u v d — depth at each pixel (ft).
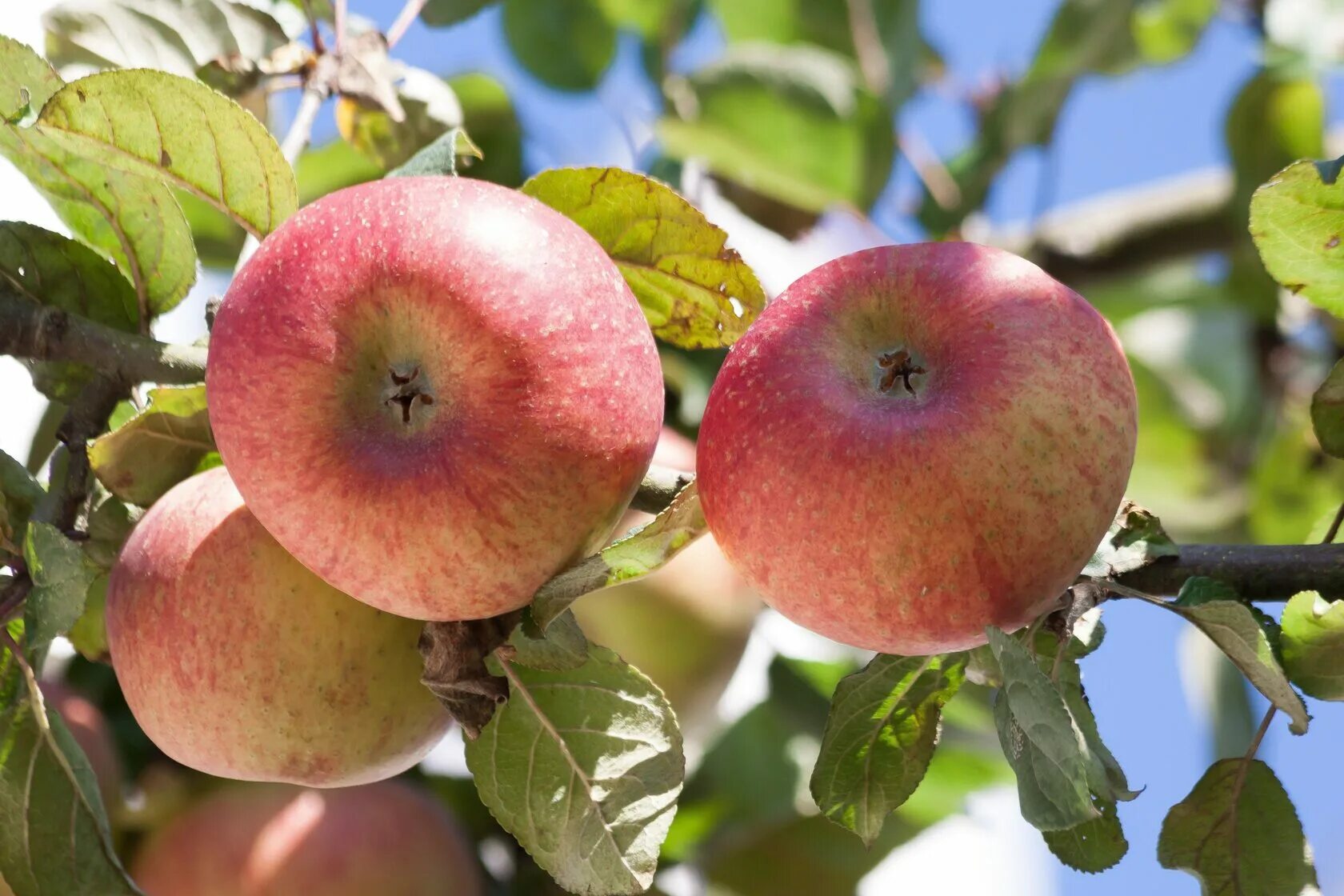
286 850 2.67
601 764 2.20
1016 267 2.06
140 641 2.19
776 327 2.06
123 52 2.50
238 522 2.18
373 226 2.01
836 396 2.03
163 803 2.72
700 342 2.27
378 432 2.01
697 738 2.82
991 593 2.01
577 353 2.01
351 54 2.52
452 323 2.00
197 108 2.15
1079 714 2.12
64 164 2.24
